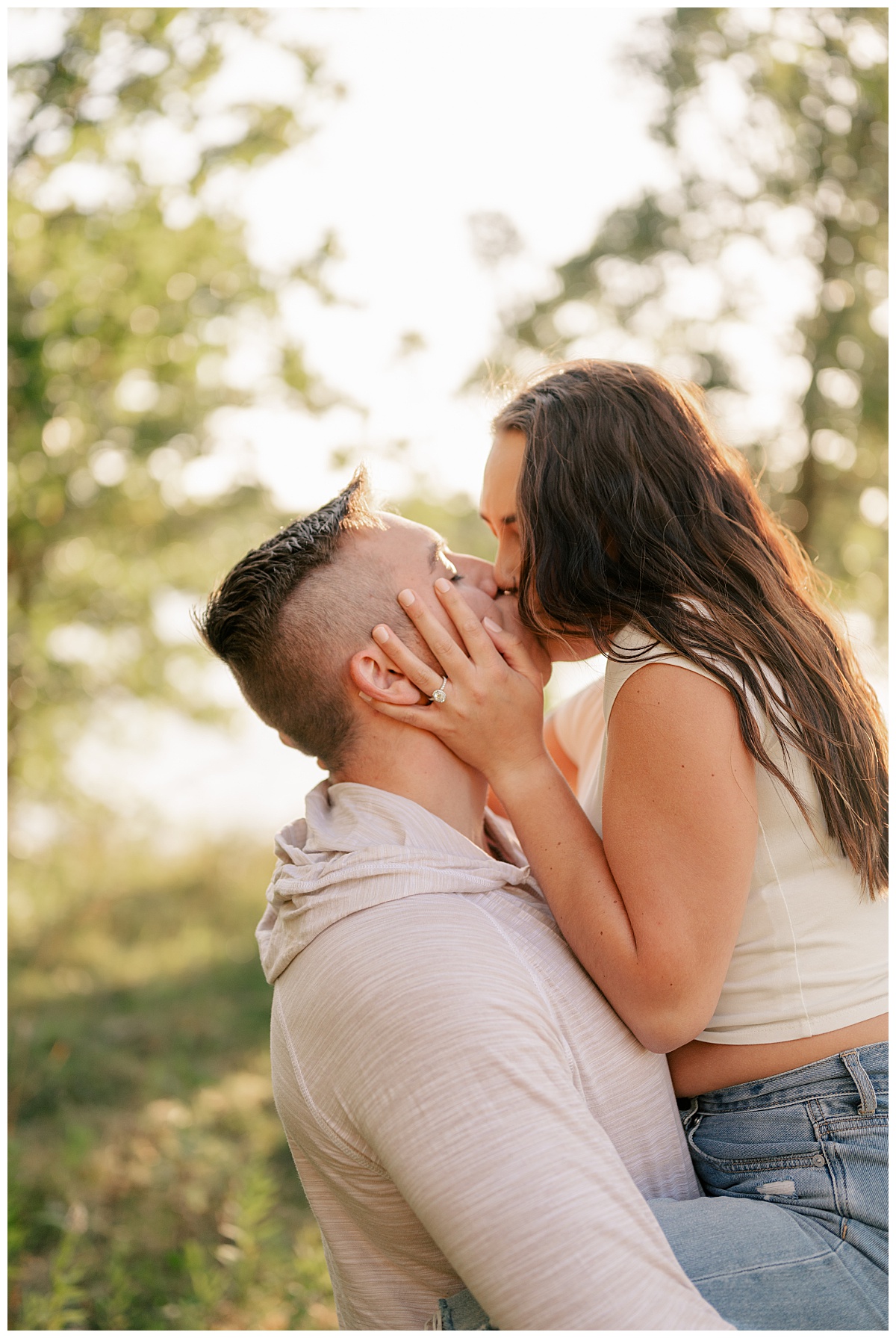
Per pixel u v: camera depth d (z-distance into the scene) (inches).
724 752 48.8
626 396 58.1
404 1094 43.9
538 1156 41.8
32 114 222.5
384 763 54.8
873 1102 49.4
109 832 289.7
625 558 54.1
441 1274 49.3
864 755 53.8
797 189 269.1
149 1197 130.3
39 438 227.8
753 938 51.6
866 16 253.8
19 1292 109.8
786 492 270.8
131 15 224.4
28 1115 153.5
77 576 253.1
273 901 54.9
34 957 235.8
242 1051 186.5
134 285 238.1
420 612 53.6
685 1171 51.6
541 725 54.1
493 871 52.7
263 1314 106.3
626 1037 50.3
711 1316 41.0
